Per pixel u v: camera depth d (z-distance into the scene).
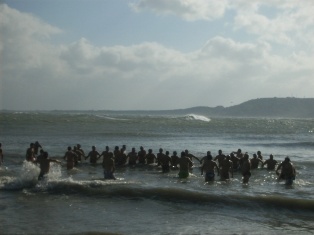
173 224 12.70
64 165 24.95
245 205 15.09
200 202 15.38
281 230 12.41
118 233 11.54
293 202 15.19
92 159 26.22
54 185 16.97
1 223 12.15
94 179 19.86
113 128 66.56
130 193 16.27
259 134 68.12
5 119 75.00
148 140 46.50
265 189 18.17
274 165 25.38
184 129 72.88
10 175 20.36
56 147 35.34
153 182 19.42
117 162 25.80
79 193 16.30
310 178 22.28
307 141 53.06
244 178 19.88
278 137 61.38
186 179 20.72
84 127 65.94
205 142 47.09
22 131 53.53
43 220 12.61
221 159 22.52
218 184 19.30
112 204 14.91
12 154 29.25
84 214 13.48
